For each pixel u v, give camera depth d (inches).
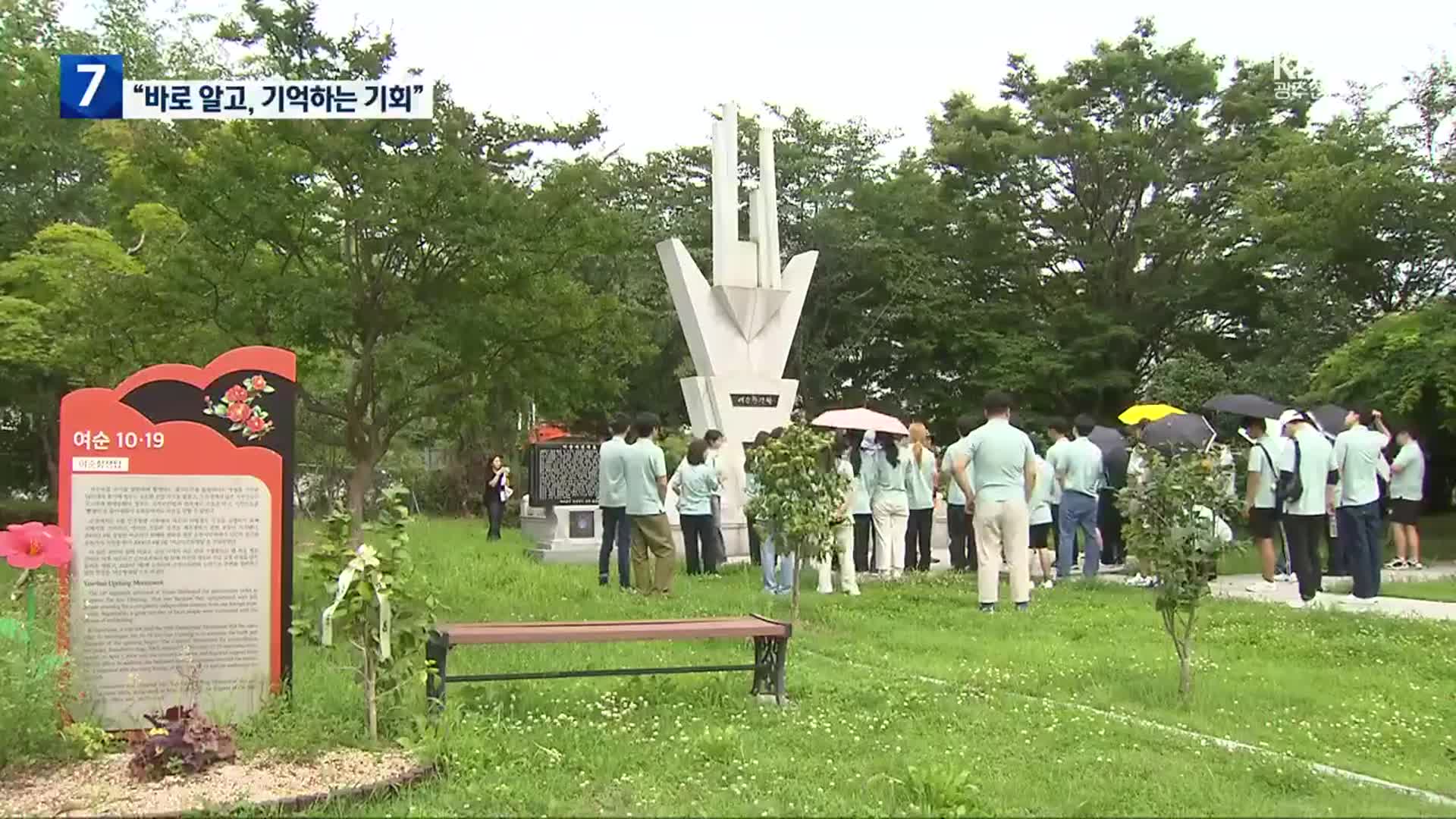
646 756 235.8
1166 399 1142.3
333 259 507.8
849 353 1433.3
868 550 630.5
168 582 247.3
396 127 494.3
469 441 1336.1
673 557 501.0
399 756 227.9
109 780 213.3
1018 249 1358.3
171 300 489.4
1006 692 313.4
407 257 512.4
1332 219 940.6
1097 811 205.2
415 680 252.2
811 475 427.5
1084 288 1384.1
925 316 1350.9
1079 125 1258.0
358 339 543.5
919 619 452.4
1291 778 228.2
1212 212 1289.4
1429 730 282.2
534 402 670.5
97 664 241.9
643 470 493.7
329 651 311.7
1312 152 978.1
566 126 590.2
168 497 248.2
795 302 783.7
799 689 305.0
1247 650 386.0
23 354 667.4
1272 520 546.6
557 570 569.0
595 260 763.4
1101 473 583.8
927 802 203.0
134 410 247.4
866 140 1481.3
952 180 1355.8
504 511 1162.6
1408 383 789.2
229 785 209.2
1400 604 487.5
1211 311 1318.9
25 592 251.1
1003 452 474.6
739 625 288.4
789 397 765.9
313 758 225.0
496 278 518.3
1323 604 478.9
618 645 365.1
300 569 339.9
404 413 565.9
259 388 256.4
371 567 239.0
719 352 757.9
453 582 507.5
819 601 491.8
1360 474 495.2
